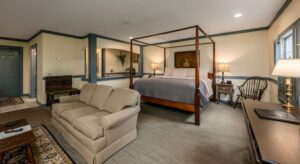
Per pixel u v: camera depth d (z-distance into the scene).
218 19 3.50
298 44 2.21
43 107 4.26
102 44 5.13
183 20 3.56
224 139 2.39
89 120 2.01
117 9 2.93
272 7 2.84
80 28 4.22
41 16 3.26
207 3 2.68
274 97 3.65
